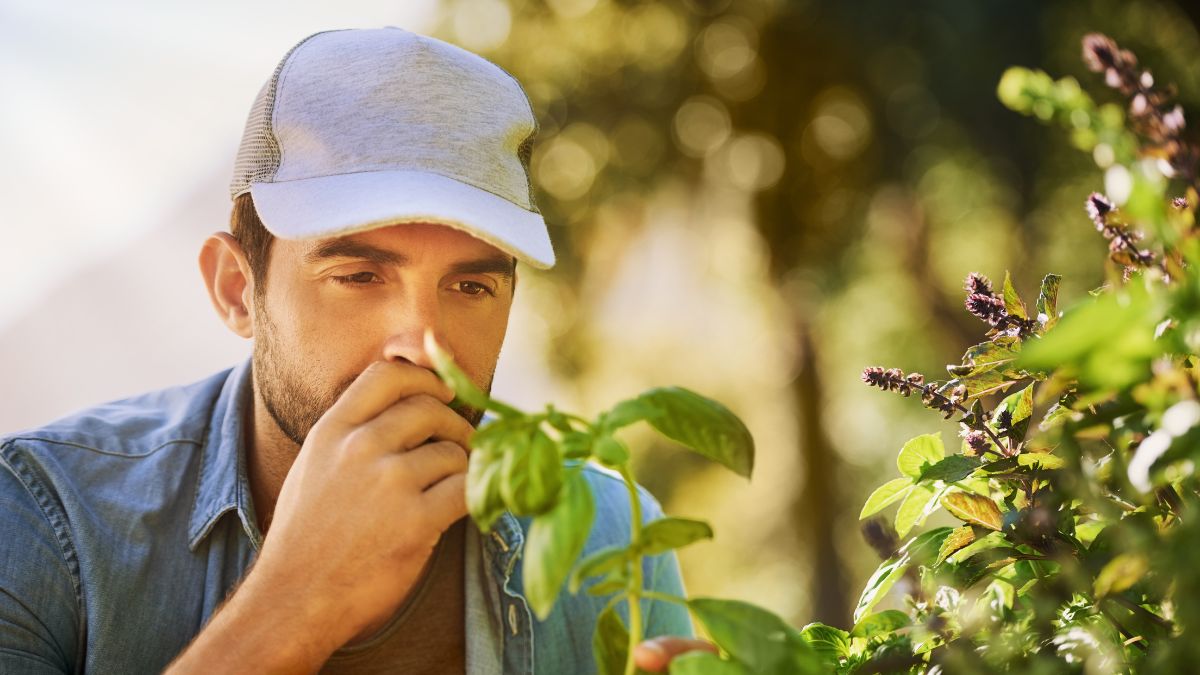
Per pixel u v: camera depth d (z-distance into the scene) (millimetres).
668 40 6594
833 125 6469
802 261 6648
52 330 6039
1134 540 491
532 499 502
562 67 6637
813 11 6012
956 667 568
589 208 6695
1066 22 5500
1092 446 602
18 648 928
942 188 6371
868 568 6648
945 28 5629
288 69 987
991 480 676
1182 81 5375
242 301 1065
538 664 1085
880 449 6848
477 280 924
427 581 1012
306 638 816
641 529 528
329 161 926
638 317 7215
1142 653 569
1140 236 558
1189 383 461
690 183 6770
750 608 529
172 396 1176
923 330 6777
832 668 666
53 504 996
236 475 1033
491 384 979
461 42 6535
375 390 860
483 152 957
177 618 1005
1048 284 651
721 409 556
